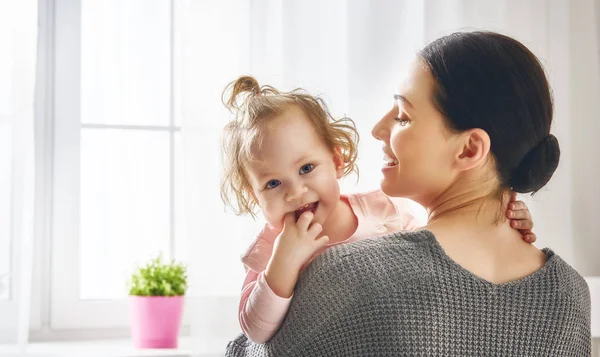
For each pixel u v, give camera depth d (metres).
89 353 1.63
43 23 1.87
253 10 1.71
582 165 1.93
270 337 0.93
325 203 1.13
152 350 1.68
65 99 1.88
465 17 1.84
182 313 1.74
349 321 0.85
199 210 1.65
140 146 1.95
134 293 1.72
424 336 0.83
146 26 1.95
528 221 0.99
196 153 1.65
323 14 1.76
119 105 1.94
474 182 0.93
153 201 1.96
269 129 1.10
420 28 1.80
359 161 1.76
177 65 1.95
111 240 1.94
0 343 1.57
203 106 1.66
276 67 1.72
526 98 0.90
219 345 1.65
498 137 0.90
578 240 1.91
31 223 1.60
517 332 0.86
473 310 0.85
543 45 1.90
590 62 1.94
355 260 0.88
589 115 1.93
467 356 0.84
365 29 1.78
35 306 1.84
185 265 1.87
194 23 1.67
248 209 1.22
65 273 1.87
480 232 0.92
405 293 0.84
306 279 0.90
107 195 1.93
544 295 0.88
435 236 0.89
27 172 1.59
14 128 1.58
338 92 1.76
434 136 0.92
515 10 1.89
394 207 1.24
